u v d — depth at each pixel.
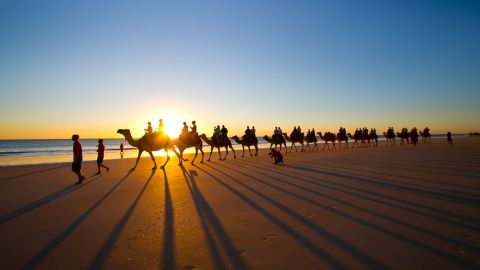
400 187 10.30
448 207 7.56
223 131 23.20
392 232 5.80
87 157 31.27
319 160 21.27
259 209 7.86
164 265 4.61
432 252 4.80
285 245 5.27
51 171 16.80
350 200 8.59
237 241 5.54
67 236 6.00
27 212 7.86
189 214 7.52
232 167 17.91
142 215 7.49
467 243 5.15
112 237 5.91
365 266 4.35
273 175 14.09
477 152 27.05
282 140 28.55
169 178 13.72
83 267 4.59
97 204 8.71
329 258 4.66
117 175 14.91
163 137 17.16
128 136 16.50
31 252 5.20
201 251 5.12
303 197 9.17
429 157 22.00
